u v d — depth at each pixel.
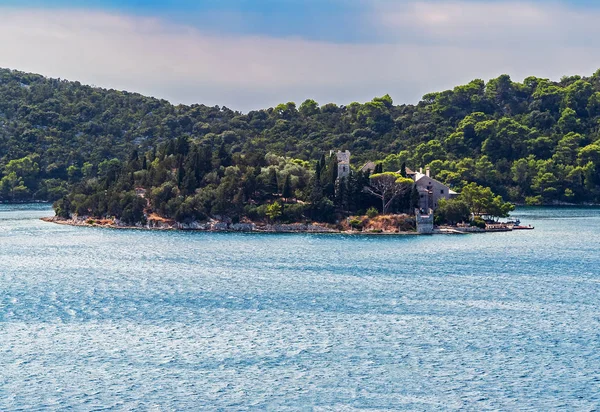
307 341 140.12
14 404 111.31
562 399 114.38
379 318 157.38
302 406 111.56
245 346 136.88
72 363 127.44
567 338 142.88
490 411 110.44
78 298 177.00
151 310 164.12
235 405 111.81
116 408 110.50
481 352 134.25
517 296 180.38
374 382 120.12
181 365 126.88
